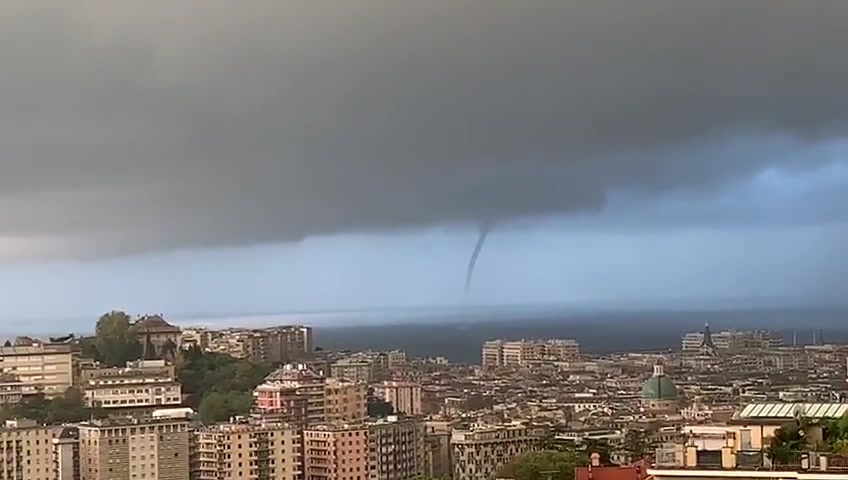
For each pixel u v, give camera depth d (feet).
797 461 643.04
